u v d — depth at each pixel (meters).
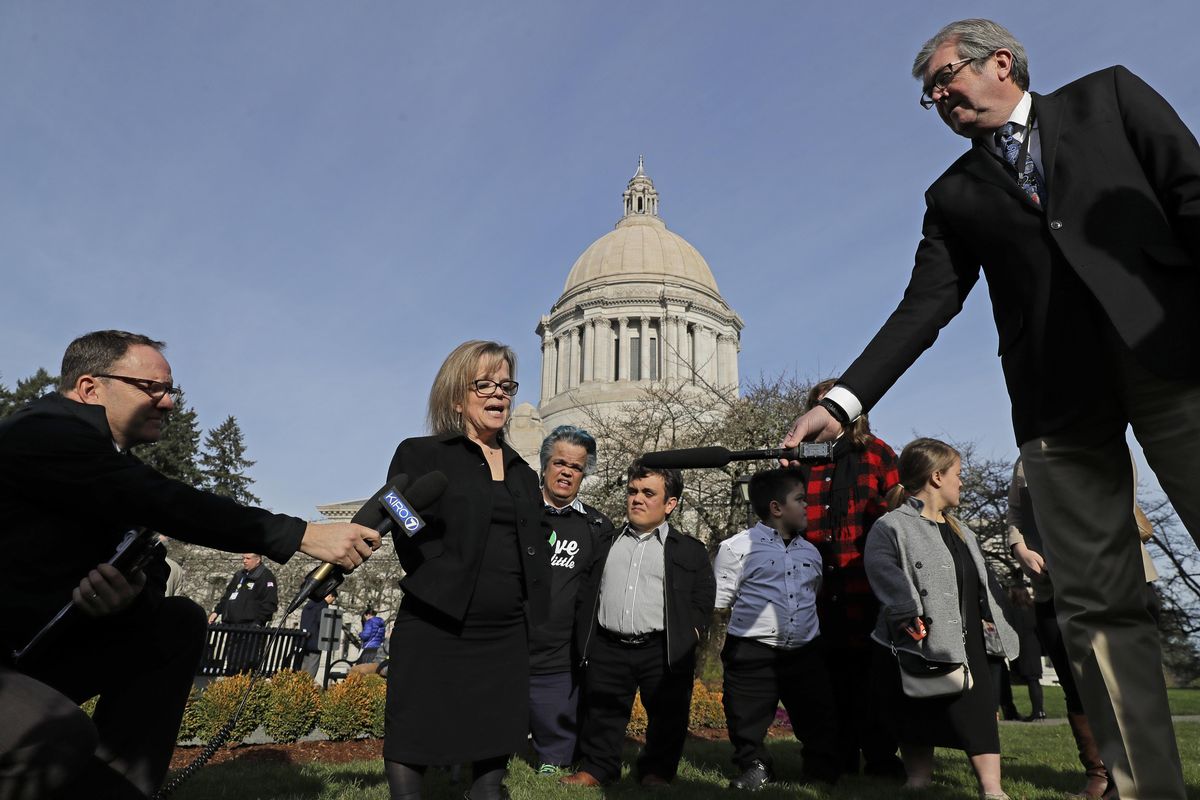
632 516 6.59
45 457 2.98
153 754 3.38
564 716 6.86
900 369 3.28
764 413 24.47
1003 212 2.95
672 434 27.03
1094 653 2.85
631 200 71.75
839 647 6.89
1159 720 2.76
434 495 3.74
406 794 3.54
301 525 3.34
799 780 6.41
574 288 62.41
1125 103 2.74
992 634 5.86
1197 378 2.47
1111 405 2.76
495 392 4.23
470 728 3.65
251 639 10.83
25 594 2.97
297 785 5.77
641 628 6.31
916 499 5.92
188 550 40.34
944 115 3.14
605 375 58.31
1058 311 2.80
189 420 64.12
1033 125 2.94
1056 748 8.87
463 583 3.72
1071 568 2.89
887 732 6.75
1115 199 2.64
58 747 2.65
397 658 3.75
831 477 7.38
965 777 6.59
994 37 2.99
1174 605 32.03
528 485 4.21
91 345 3.53
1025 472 3.02
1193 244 2.46
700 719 11.30
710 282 63.94
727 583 6.64
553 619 7.03
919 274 3.41
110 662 3.37
